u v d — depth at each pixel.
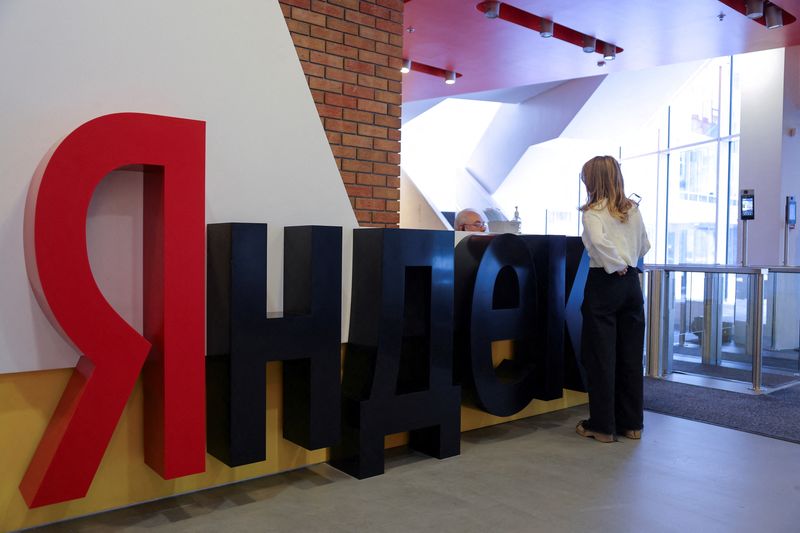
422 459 3.09
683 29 5.71
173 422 2.28
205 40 2.58
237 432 2.47
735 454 3.18
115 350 2.17
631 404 3.45
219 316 2.53
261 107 2.75
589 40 6.09
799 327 5.06
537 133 11.58
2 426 2.18
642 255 3.53
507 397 3.46
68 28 2.24
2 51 2.11
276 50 2.80
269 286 2.80
